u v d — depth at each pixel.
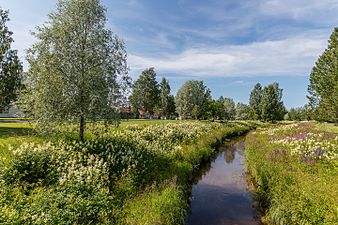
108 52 15.18
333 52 38.75
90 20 14.52
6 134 18.00
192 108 70.56
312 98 47.91
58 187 8.88
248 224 10.45
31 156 10.81
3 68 30.42
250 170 17.22
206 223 10.45
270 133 31.12
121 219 8.07
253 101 91.88
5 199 7.79
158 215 8.41
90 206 8.07
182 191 11.79
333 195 8.27
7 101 31.39
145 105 79.50
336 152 14.85
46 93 13.48
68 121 14.27
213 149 24.77
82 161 11.59
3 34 30.23
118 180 11.07
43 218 6.83
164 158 15.14
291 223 8.13
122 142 15.84
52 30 13.80
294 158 14.47
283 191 9.61
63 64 13.91
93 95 13.70
